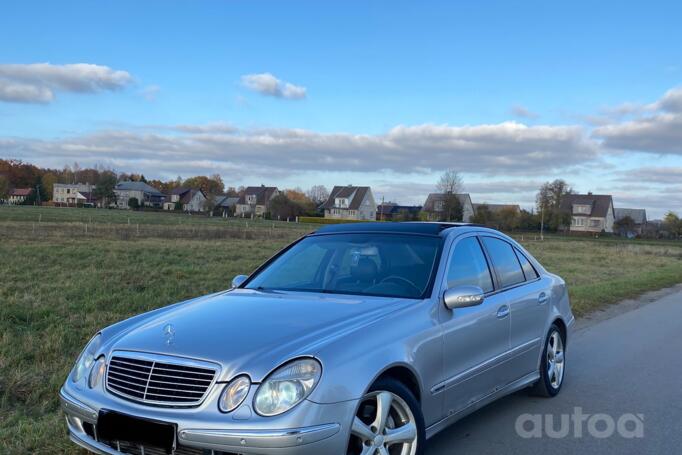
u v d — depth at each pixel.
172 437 3.12
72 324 8.47
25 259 17.16
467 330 4.33
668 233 102.62
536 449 4.49
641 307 12.54
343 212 122.56
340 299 4.22
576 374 6.78
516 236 70.31
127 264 17.17
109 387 3.46
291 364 3.20
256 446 3.00
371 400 3.47
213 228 46.75
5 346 6.98
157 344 3.50
